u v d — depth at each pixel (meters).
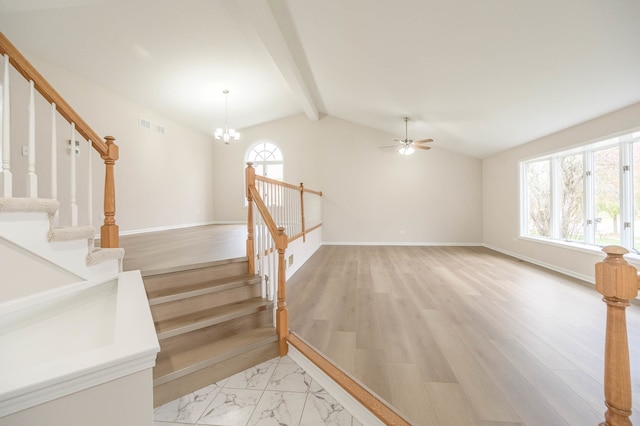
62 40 3.63
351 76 4.72
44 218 1.54
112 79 4.66
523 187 5.50
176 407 1.61
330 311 2.82
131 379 0.86
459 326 2.46
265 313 2.35
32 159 1.61
